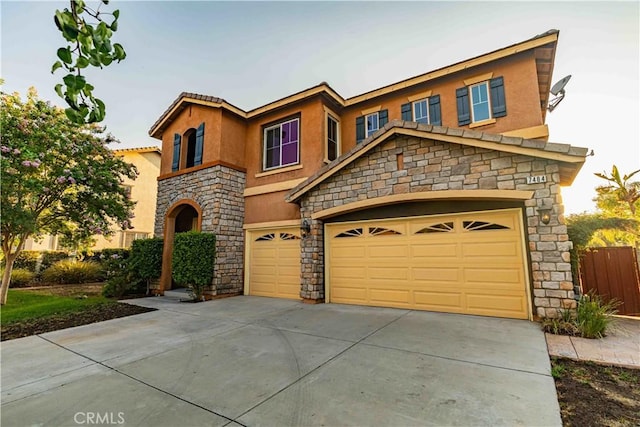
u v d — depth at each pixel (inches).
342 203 374.3
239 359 196.1
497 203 298.8
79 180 408.2
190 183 494.9
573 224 346.6
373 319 293.4
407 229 346.3
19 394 152.7
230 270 454.9
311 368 179.8
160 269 501.0
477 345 214.4
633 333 240.2
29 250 613.6
